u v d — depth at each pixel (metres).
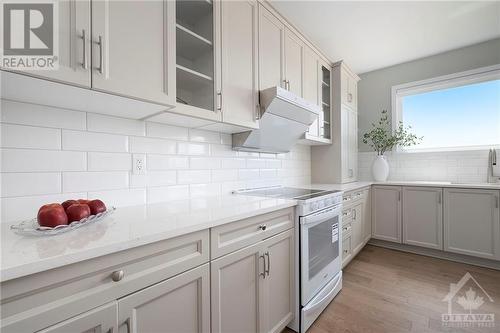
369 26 2.40
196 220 0.96
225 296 1.05
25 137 1.00
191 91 1.52
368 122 3.60
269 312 1.32
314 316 1.62
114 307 0.69
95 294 0.65
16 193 0.97
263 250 1.27
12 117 0.97
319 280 1.71
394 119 3.36
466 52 2.87
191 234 0.91
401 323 1.59
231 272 1.09
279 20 1.96
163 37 1.09
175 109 1.20
